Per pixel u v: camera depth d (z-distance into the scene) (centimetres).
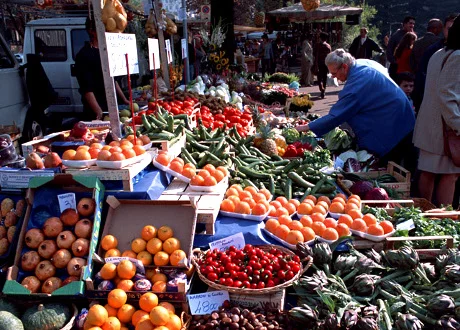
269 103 988
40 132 829
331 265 321
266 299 286
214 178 373
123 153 332
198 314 284
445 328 260
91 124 490
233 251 311
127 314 279
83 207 312
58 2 1075
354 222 349
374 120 524
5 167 347
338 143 591
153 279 297
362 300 286
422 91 579
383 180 483
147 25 770
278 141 582
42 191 321
